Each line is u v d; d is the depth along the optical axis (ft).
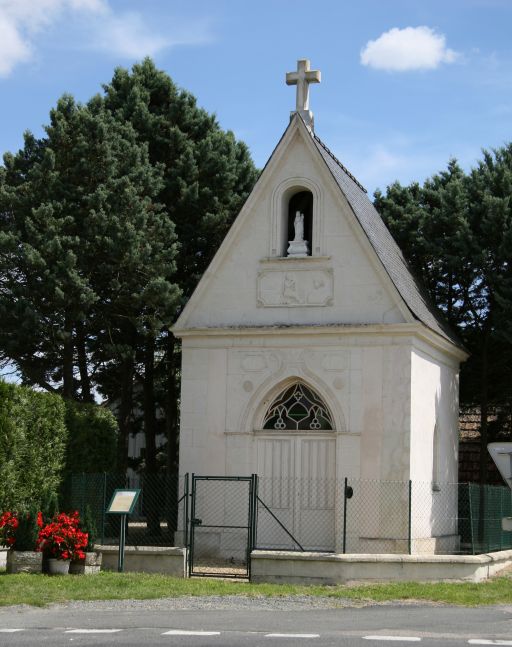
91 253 93.56
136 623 47.19
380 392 79.71
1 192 92.73
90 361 107.45
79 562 65.51
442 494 88.69
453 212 101.96
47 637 42.50
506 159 108.88
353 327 80.43
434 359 87.97
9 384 70.54
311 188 84.23
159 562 68.13
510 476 50.49
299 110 86.43
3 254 90.89
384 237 94.22
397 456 78.64
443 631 45.62
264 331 82.89
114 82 114.21
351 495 76.18
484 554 70.33
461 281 103.65
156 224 98.37
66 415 80.12
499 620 49.60
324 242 83.25
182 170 108.78
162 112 113.39
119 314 98.48
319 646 40.34
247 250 85.20
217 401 83.82
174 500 98.48
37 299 90.74
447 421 92.12
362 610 53.21
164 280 94.58
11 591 56.13
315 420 82.17
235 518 81.82
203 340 84.89
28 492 72.43
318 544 79.92
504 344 102.37
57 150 95.76
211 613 51.16
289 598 57.21
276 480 81.82
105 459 86.53
